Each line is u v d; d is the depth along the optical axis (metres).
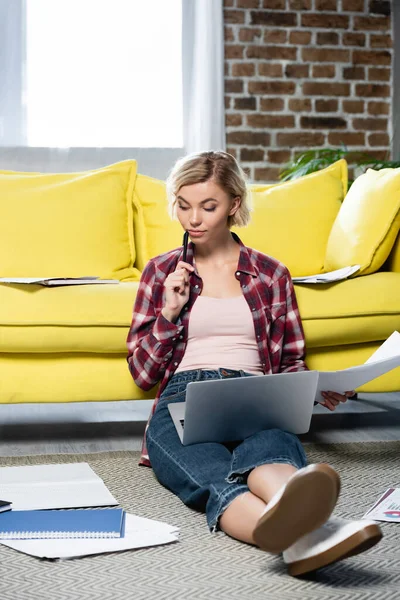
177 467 1.73
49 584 1.38
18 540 1.57
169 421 1.88
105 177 2.87
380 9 4.75
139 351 2.03
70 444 2.49
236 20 4.62
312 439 2.51
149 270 2.11
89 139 4.48
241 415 1.72
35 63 4.42
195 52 4.55
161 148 4.54
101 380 2.41
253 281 2.06
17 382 2.38
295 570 1.39
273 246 2.88
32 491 1.86
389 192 2.64
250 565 1.47
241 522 1.53
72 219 2.78
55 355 2.41
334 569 1.45
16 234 2.73
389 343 2.00
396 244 2.70
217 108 4.57
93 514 1.70
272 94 4.67
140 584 1.39
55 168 4.45
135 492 1.93
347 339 2.51
